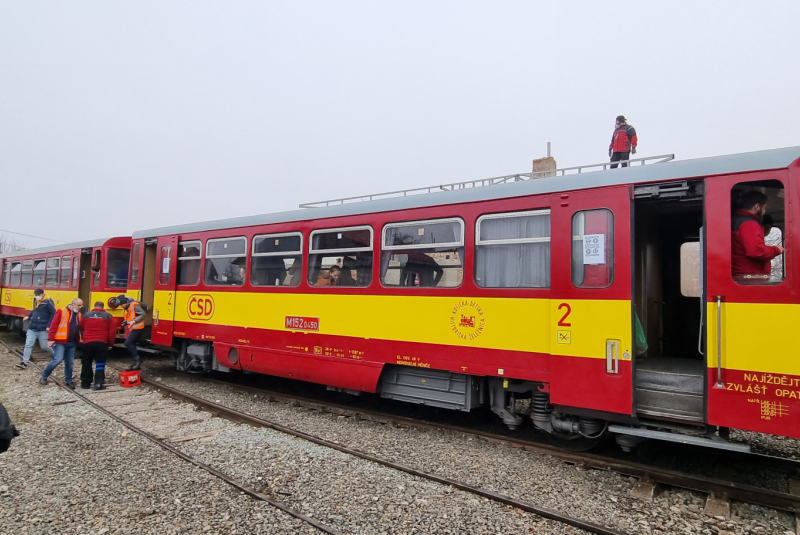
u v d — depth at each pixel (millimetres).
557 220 5488
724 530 4004
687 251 6473
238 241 9047
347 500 4484
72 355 9594
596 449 5977
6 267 20016
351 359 7168
